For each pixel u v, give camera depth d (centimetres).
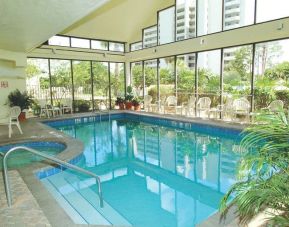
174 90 1073
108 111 1147
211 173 498
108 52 1223
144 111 1139
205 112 930
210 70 921
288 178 149
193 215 343
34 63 1041
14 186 345
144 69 1227
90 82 1195
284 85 720
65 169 468
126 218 332
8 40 732
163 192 417
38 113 1041
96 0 400
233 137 726
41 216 264
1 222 253
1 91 948
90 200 381
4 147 598
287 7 693
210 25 896
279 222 150
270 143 157
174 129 902
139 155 627
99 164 563
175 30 1025
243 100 800
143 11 1117
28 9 442
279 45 722
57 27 588
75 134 860
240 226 214
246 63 809
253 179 159
